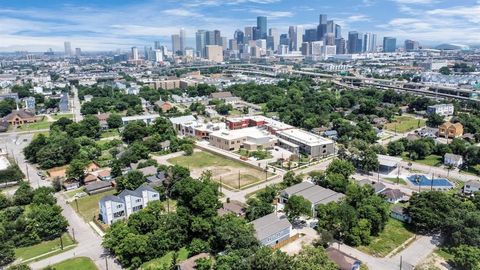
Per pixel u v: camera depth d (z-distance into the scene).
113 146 186.62
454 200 105.19
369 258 89.50
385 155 165.12
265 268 75.06
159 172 139.62
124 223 100.62
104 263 89.12
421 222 100.62
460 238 90.12
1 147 192.12
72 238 101.44
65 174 144.25
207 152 184.12
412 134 198.50
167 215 102.50
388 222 107.75
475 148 152.62
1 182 141.50
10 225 99.44
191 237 97.69
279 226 97.12
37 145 169.38
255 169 156.62
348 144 183.12
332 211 100.94
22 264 84.81
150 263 88.50
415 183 137.62
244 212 111.81
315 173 135.00
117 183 130.88
